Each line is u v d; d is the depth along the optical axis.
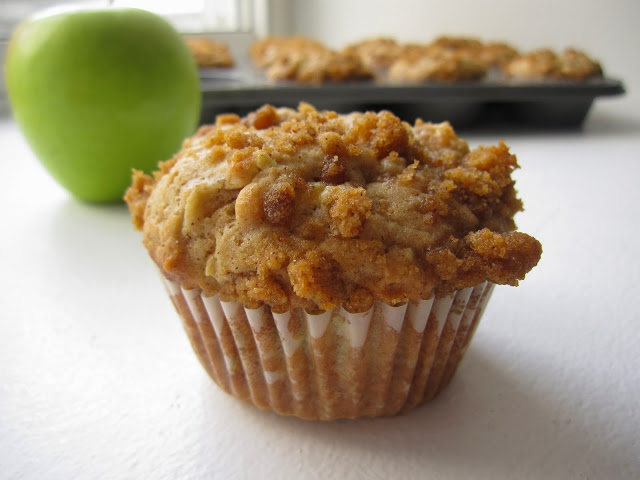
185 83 0.23
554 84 0.32
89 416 0.13
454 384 0.13
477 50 0.40
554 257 0.19
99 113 0.21
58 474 0.11
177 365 0.14
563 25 0.42
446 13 0.46
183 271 0.11
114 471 0.11
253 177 0.11
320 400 0.12
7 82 0.22
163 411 0.13
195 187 0.11
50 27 0.20
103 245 0.20
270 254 0.10
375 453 0.11
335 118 0.13
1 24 0.39
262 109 0.14
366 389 0.12
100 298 0.17
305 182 0.11
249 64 0.42
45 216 0.23
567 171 0.27
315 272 0.10
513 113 0.35
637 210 0.22
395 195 0.11
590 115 0.37
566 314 0.16
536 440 0.12
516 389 0.13
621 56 0.41
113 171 0.22
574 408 0.13
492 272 0.11
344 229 0.10
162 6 0.48
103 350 0.15
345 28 0.50
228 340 0.12
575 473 0.11
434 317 0.11
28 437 0.12
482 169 0.12
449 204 0.11
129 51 0.21
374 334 0.11
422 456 0.11
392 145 0.12
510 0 0.43
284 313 0.11
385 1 0.48
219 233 0.11
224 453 0.12
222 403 0.13
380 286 0.10
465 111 0.33
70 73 0.20
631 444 0.12
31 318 0.16
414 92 0.32
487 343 0.15
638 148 0.30
